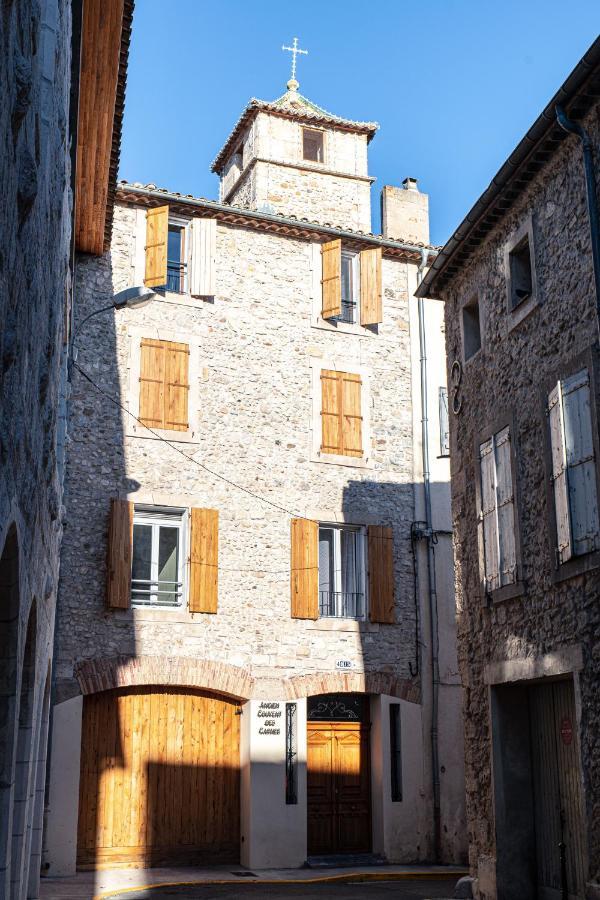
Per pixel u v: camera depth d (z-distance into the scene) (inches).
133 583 621.3
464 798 661.3
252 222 692.7
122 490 621.9
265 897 484.4
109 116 486.3
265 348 682.2
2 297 138.1
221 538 642.2
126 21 434.3
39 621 305.6
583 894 381.7
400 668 669.3
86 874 566.3
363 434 697.6
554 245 407.5
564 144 398.6
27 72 147.6
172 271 679.7
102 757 597.0
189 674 613.6
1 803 188.7
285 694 634.8
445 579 694.5
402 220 819.4
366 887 538.3
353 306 726.5
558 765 413.4
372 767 660.1
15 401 161.9
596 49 341.7
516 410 437.4
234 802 627.2
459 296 520.1
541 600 402.3
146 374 644.1
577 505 373.4
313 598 653.9
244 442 661.3
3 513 151.1
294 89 926.4
